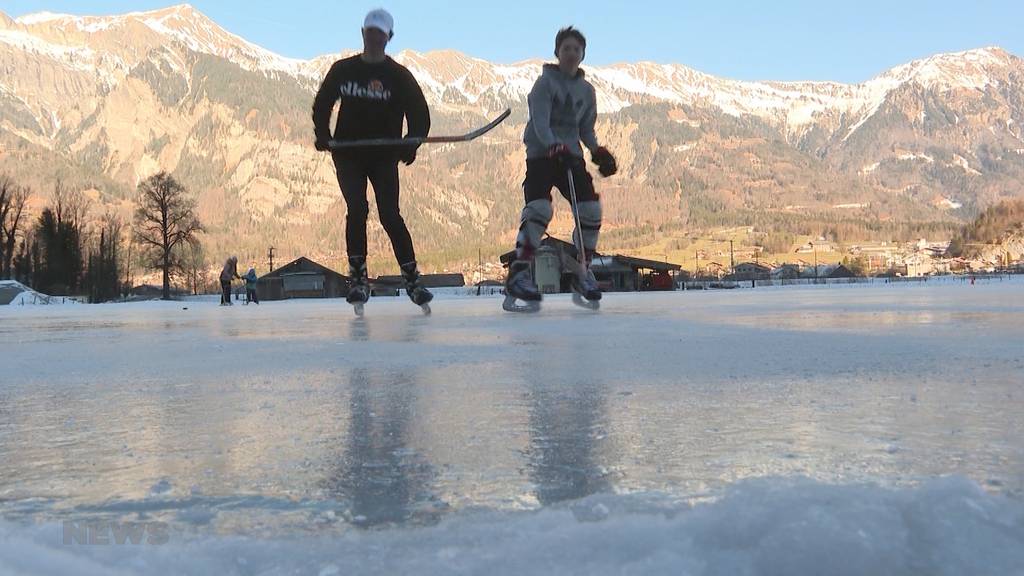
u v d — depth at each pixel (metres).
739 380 2.87
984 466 1.56
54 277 72.25
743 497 1.16
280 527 1.25
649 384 2.81
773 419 2.11
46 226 73.00
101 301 77.44
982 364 3.23
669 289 85.62
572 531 1.10
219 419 2.29
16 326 8.62
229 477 1.60
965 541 1.00
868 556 0.96
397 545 1.12
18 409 2.54
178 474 1.63
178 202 73.81
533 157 7.61
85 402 2.67
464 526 1.20
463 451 1.80
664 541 1.04
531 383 2.89
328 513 1.33
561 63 7.30
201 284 145.62
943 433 1.89
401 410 2.38
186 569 1.03
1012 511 1.09
